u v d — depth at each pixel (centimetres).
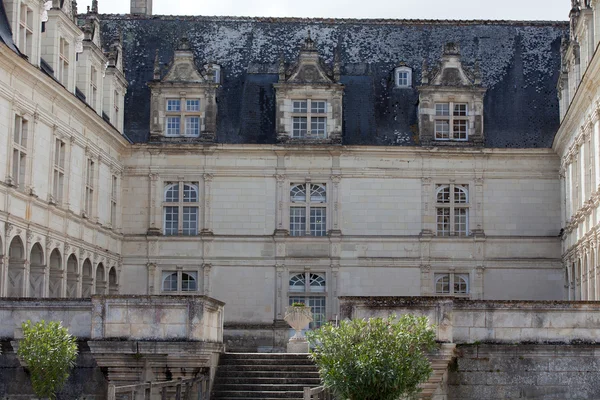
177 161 5075
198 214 5072
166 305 2778
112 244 4856
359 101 5272
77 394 2841
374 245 5056
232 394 2931
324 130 5119
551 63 5450
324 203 5091
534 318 2844
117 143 4884
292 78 5119
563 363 2830
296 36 5569
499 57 5491
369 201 5084
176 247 5047
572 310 2844
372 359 2341
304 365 3089
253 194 5075
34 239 3722
